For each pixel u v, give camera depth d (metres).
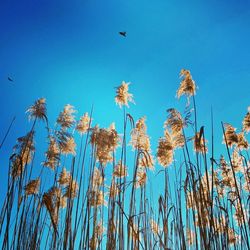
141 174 2.33
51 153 2.16
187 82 2.16
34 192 1.98
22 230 1.70
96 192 2.28
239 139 2.58
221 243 1.84
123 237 1.93
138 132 2.52
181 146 2.20
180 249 1.86
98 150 2.32
